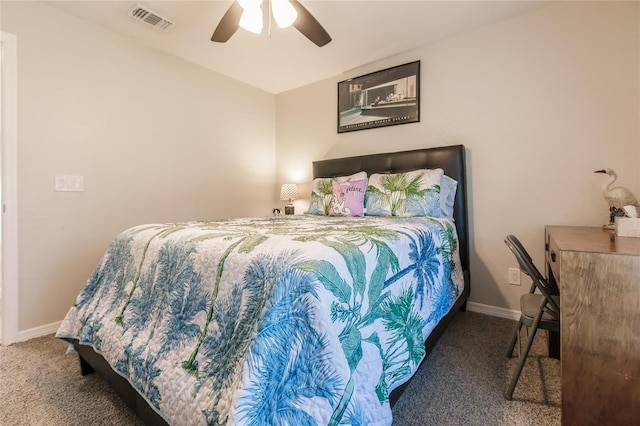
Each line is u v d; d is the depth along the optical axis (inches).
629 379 37.1
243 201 132.2
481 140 91.2
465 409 48.6
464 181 92.0
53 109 80.2
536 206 83.0
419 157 99.5
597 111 74.6
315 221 75.6
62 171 82.0
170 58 105.9
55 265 81.2
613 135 72.9
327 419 27.7
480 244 91.9
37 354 68.2
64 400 51.8
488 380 56.2
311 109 133.3
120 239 59.2
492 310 90.4
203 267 41.1
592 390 38.9
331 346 29.3
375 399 34.0
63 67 81.8
